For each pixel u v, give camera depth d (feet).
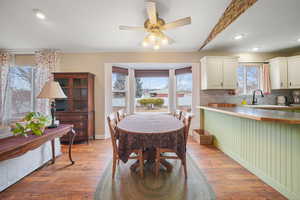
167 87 15.08
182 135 6.24
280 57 11.43
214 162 7.73
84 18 8.18
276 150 5.42
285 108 10.49
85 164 7.61
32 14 7.86
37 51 11.77
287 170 5.00
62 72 11.37
